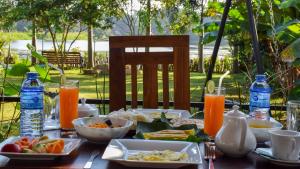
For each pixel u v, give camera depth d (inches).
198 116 69.1
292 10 159.0
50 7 515.5
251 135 48.0
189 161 43.6
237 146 46.5
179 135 53.8
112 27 564.1
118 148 47.8
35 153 44.7
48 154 44.5
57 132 59.4
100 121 59.1
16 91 101.9
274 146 45.9
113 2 536.1
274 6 158.4
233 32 171.9
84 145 52.2
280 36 143.8
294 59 115.3
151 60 86.9
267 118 62.2
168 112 71.1
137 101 87.4
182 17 494.9
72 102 60.1
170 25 522.3
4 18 527.2
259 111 61.9
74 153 48.3
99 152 49.1
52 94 66.6
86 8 525.7
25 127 57.4
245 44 180.9
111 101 86.9
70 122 60.1
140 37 87.5
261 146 53.5
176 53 86.6
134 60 87.1
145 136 53.5
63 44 601.6
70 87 60.6
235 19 169.6
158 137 53.2
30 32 583.2
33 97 57.5
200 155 45.3
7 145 45.6
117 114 63.6
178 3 506.9
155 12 540.7
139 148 49.3
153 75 86.9
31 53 100.0
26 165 43.5
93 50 649.0
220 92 56.6
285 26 134.0
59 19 526.0
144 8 543.2
